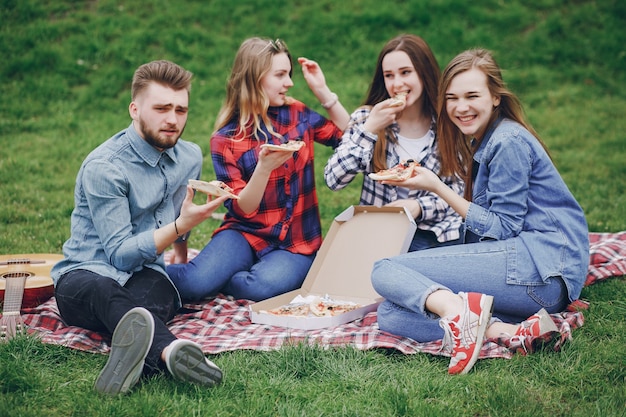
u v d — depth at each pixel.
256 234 4.88
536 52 10.99
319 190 7.71
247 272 4.76
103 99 9.88
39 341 3.82
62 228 6.33
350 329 4.11
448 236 4.67
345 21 11.15
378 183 4.88
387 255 4.59
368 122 4.62
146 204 4.18
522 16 11.45
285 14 11.32
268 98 4.82
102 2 11.42
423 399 3.29
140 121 4.08
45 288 4.48
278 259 4.77
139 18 11.23
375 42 10.88
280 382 3.43
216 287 4.67
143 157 4.16
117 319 3.66
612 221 6.44
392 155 4.84
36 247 5.82
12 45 10.49
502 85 4.05
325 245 4.77
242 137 4.84
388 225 4.70
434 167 4.82
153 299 4.06
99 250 4.10
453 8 11.46
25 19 10.95
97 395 3.30
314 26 11.08
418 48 4.72
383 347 3.79
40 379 3.45
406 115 4.86
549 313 4.00
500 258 3.83
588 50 11.01
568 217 3.90
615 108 9.90
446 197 3.96
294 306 4.41
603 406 3.19
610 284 4.66
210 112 9.64
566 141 9.01
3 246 5.81
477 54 4.06
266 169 4.41
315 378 3.51
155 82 4.01
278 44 4.86
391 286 3.83
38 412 3.18
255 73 4.75
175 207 4.43
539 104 10.12
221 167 4.82
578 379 3.45
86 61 10.45
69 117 9.45
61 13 11.20
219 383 3.39
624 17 11.48
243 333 4.11
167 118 4.03
